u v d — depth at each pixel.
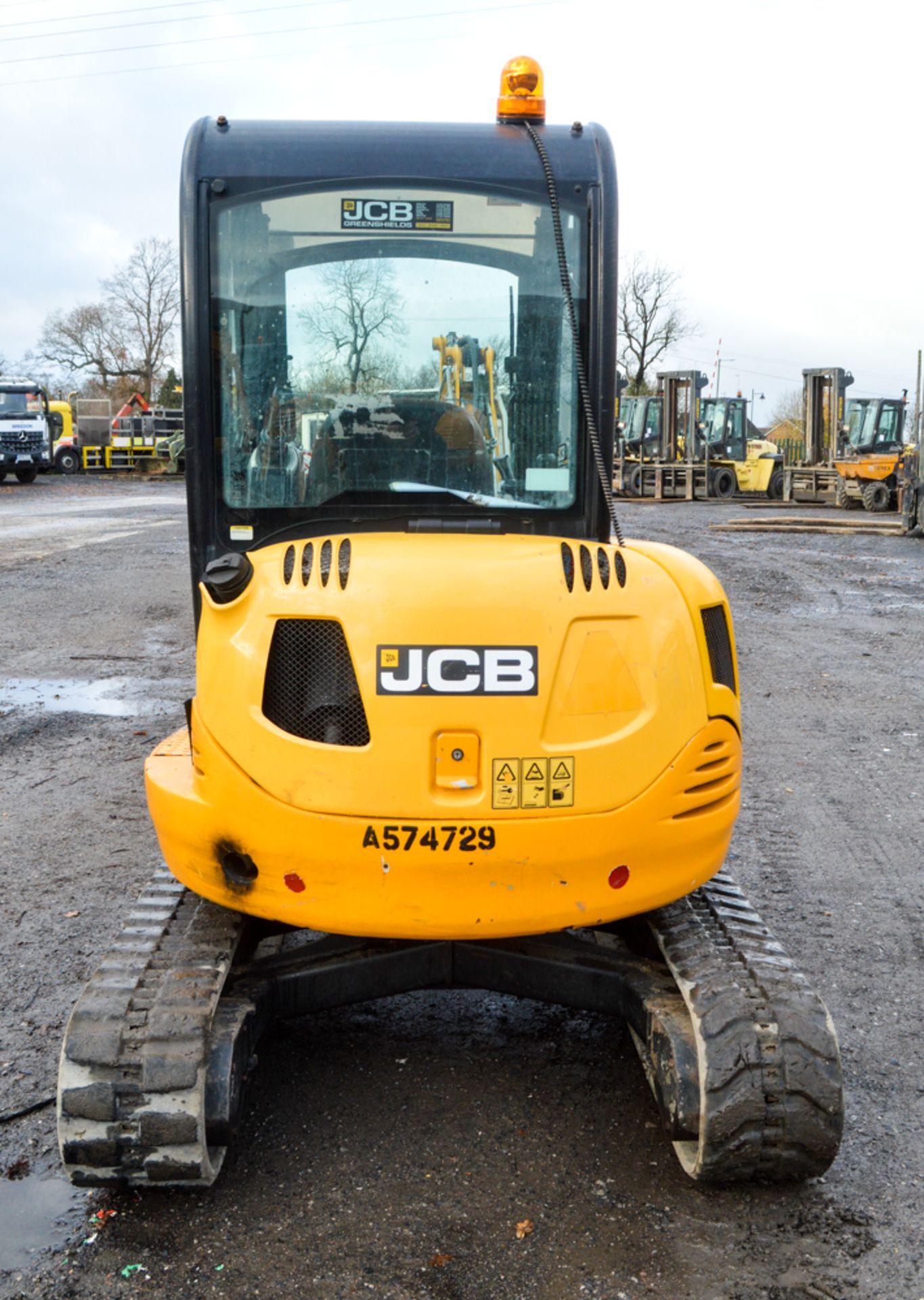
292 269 3.58
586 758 3.05
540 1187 3.31
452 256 3.61
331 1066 3.97
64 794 6.90
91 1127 2.98
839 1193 3.31
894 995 4.54
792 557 19.81
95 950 4.82
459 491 3.64
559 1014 4.35
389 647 3.01
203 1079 3.00
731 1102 3.04
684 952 3.35
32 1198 3.28
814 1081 3.05
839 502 34.28
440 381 3.63
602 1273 2.97
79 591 14.44
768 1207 3.24
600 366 3.59
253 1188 3.30
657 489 39.66
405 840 3.00
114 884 5.54
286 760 3.04
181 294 3.57
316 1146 3.50
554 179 3.58
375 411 3.62
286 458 3.62
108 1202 3.25
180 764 3.53
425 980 3.64
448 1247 3.06
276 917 3.16
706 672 3.29
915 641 12.09
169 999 3.12
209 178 3.54
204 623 3.26
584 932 4.23
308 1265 2.99
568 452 3.63
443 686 3.00
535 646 3.04
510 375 3.62
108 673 10.11
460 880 3.05
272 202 3.56
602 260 3.58
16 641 11.45
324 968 3.54
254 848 3.11
